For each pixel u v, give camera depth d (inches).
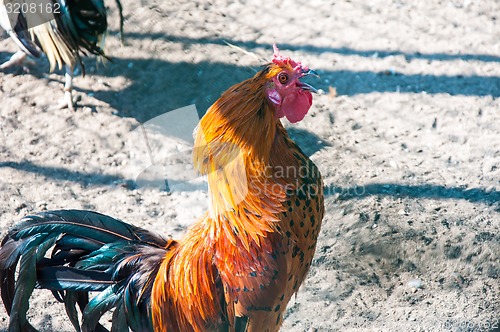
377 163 328.5
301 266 218.7
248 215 206.4
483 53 397.1
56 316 260.4
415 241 285.4
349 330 254.5
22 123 346.6
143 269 219.9
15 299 213.6
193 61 378.9
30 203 306.0
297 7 431.2
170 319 216.4
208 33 402.6
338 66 385.4
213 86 362.3
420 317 257.1
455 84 375.2
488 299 263.7
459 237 286.7
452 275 273.9
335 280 273.7
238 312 209.5
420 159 332.5
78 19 331.0
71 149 334.3
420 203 305.9
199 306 212.1
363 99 366.0
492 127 350.3
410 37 407.2
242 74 370.6
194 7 426.0
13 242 218.4
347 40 404.2
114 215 303.0
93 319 217.3
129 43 391.2
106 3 411.5
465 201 307.6
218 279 211.3
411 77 379.6
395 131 348.5
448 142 342.0
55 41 335.3
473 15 426.3
